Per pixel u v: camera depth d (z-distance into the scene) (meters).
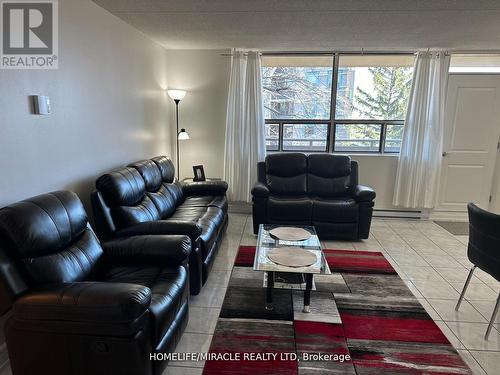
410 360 2.00
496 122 4.59
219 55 4.65
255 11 2.92
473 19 3.07
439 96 4.43
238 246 3.69
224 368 1.92
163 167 3.63
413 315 2.46
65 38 2.36
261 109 4.69
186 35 3.81
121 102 3.28
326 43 4.16
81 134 2.60
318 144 4.94
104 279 2.02
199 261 2.56
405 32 3.56
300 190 4.32
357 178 4.35
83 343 1.50
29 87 2.04
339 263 3.31
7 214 1.59
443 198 4.81
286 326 2.30
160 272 2.08
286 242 2.78
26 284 1.58
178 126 4.80
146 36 3.87
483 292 2.80
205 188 4.01
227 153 4.79
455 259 3.46
